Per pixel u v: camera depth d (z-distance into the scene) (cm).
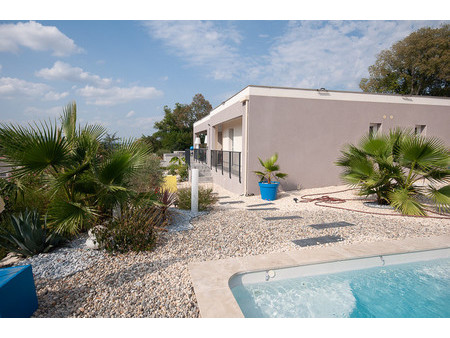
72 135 473
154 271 340
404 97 1086
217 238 466
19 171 391
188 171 1503
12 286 238
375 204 747
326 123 1013
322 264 365
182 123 4350
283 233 494
